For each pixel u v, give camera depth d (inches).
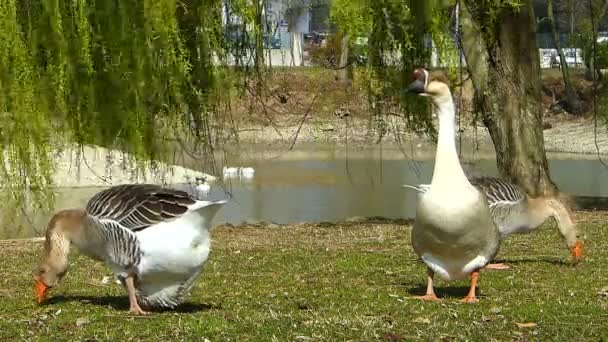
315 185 1190.9
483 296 390.3
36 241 631.2
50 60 548.1
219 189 1093.1
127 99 565.6
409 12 601.3
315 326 320.8
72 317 340.5
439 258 364.5
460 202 347.6
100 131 579.8
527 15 767.7
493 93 775.1
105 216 335.9
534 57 778.2
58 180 907.4
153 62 556.7
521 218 489.4
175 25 547.2
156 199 327.9
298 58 1125.1
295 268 483.8
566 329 319.3
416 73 362.3
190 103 616.1
